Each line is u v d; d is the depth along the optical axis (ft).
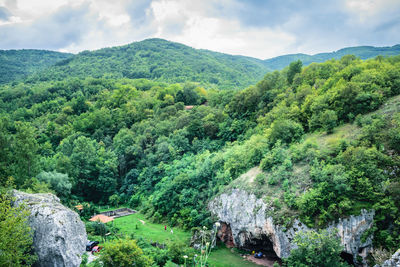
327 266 99.76
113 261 95.50
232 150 209.05
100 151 300.81
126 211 240.12
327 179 133.49
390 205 117.80
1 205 82.69
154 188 242.58
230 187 174.60
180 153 267.18
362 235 117.91
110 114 391.65
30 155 199.11
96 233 165.99
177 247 139.74
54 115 423.23
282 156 168.14
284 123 190.39
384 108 167.32
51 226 88.63
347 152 139.74
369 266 114.01
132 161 295.48
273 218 137.08
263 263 140.87
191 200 192.24
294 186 144.36
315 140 169.99
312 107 192.34
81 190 269.85
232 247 161.99
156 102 414.00
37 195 108.06
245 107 271.90
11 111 451.53
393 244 111.04
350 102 180.65
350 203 122.52
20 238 79.87
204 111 306.55
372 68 212.43
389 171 129.08
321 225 123.75
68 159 256.32
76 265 90.79
